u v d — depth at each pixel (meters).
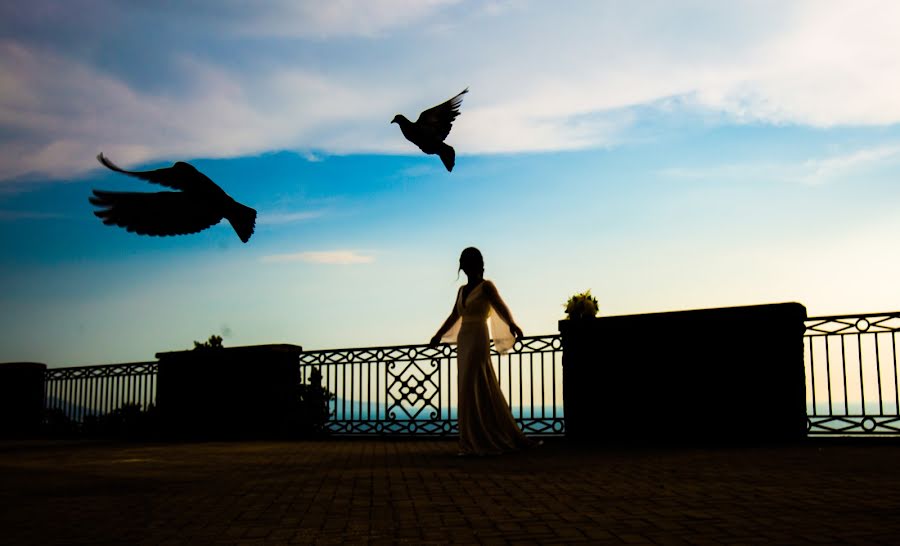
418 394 11.11
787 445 8.49
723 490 5.26
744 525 4.02
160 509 5.07
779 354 8.90
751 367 9.01
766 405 8.91
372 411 11.39
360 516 4.61
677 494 5.14
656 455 7.72
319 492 5.65
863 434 8.62
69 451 10.21
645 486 5.55
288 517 4.65
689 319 9.36
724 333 9.17
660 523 4.13
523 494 5.31
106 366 14.02
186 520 4.64
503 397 8.43
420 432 11.05
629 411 9.55
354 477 6.48
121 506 5.23
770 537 3.71
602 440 9.61
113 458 8.91
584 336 9.89
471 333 8.27
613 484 5.70
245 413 12.23
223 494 5.68
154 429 13.15
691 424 9.21
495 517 4.46
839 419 8.73
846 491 5.09
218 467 7.61
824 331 8.99
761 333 9.00
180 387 12.86
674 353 9.40
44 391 14.84
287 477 6.61
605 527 4.07
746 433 8.95
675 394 9.34
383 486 5.88
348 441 11.18
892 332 8.59
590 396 9.78
